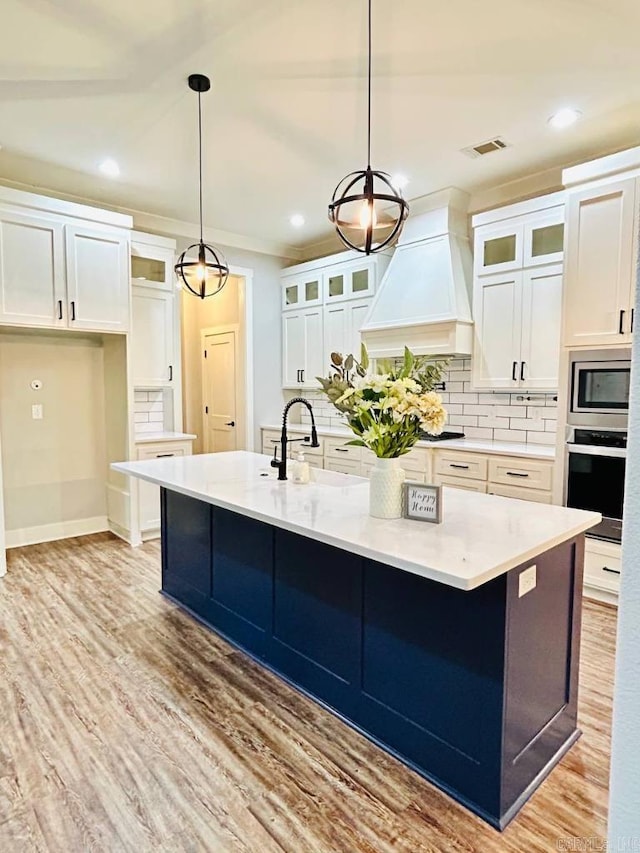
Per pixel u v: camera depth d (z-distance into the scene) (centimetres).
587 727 212
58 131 333
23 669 253
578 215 324
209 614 299
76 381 466
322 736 206
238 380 601
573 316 329
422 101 296
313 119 317
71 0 218
